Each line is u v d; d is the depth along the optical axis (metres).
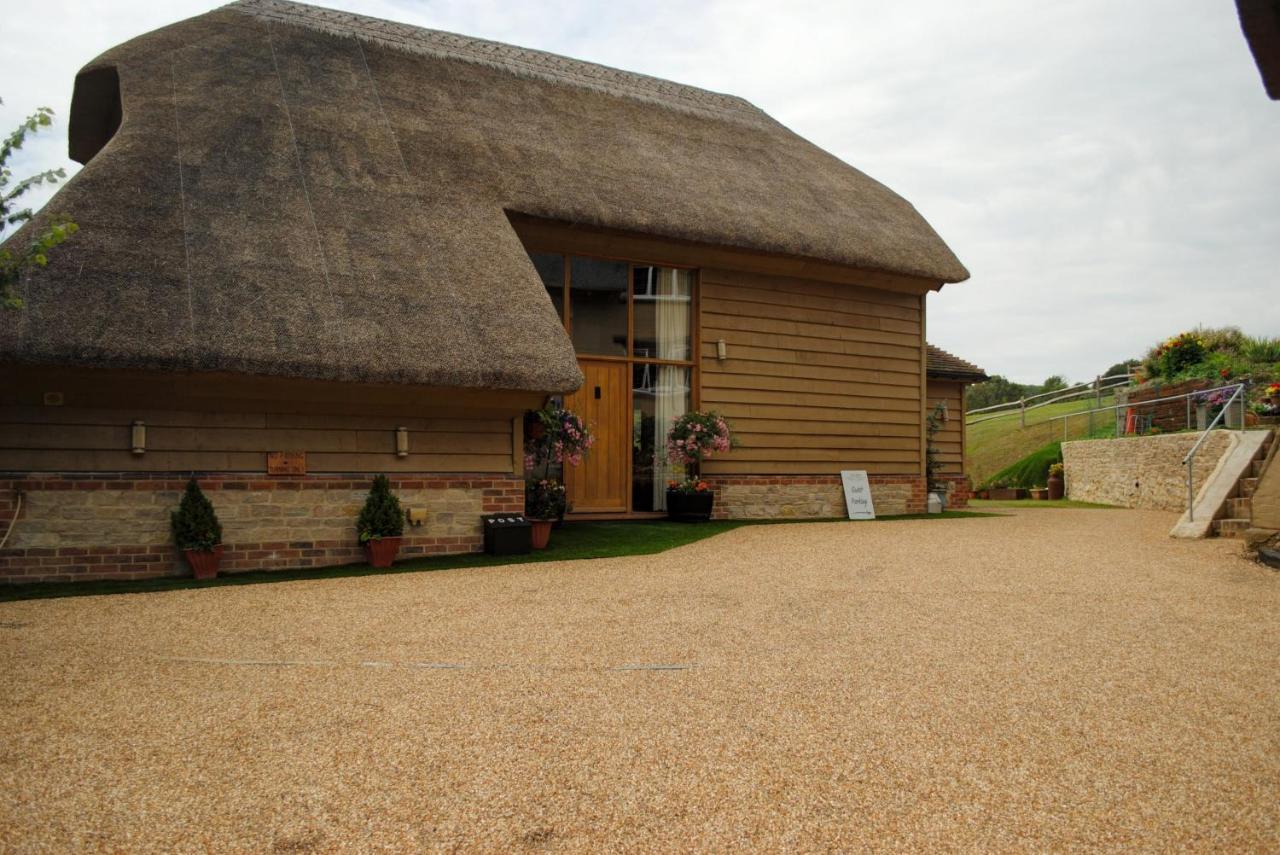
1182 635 5.28
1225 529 9.66
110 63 9.62
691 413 11.72
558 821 2.84
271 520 7.96
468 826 2.81
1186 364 19.33
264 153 8.98
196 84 9.62
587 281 11.49
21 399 7.11
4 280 5.43
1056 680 4.35
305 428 8.15
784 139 15.38
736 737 3.56
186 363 6.80
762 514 12.41
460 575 7.50
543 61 13.88
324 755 3.37
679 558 8.36
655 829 2.79
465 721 3.74
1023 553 8.67
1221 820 2.86
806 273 12.62
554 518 9.71
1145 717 3.81
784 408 12.64
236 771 3.22
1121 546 9.20
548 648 4.95
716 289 12.13
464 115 11.28
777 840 2.73
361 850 2.66
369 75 11.28
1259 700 4.04
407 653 4.84
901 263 12.70
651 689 4.18
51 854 2.62
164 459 7.61
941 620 5.67
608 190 10.84
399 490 8.52
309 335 7.34
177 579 7.43
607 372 11.61
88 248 7.11
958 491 15.96
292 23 11.78
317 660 4.69
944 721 3.75
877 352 13.53
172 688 4.19
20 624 5.55
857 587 6.81
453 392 8.08
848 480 13.04
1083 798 3.02
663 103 14.45
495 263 8.95
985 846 2.69
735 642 5.08
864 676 4.40
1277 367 17.66
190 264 7.41
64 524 7.27
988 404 54.31
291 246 8.04
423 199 9.39
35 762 3.29
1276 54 4.73
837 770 3.24
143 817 2.86
